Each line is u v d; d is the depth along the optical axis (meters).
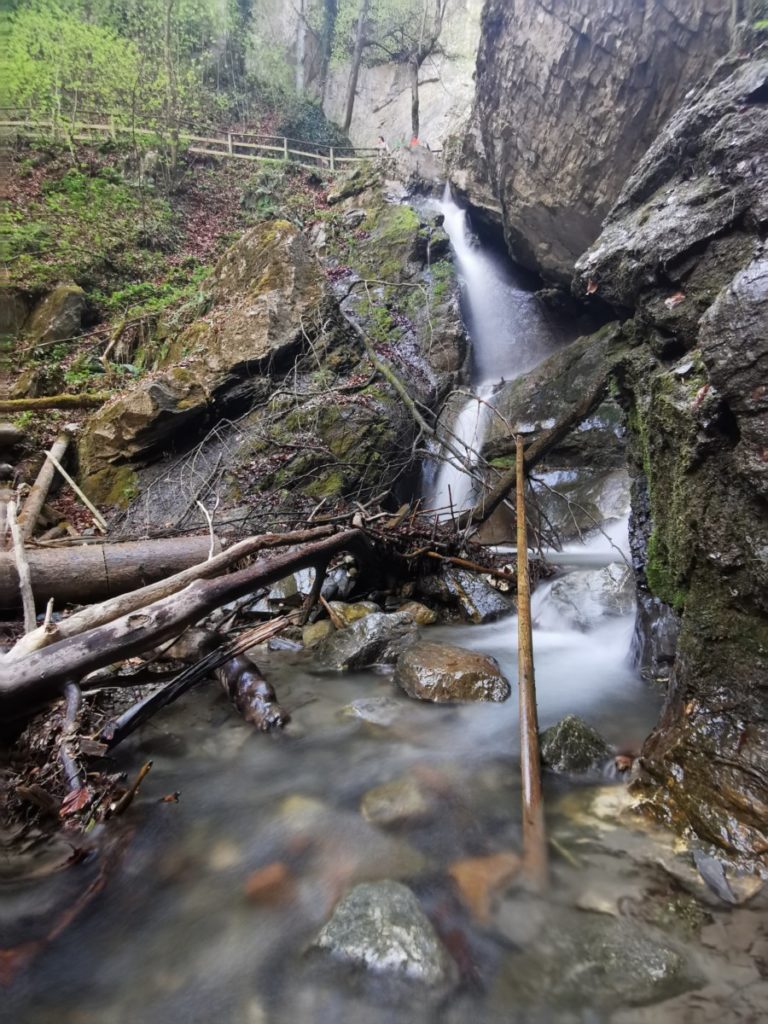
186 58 18.20
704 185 3.58
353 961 1.72
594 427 8.73
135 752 3.18
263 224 10.44
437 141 22.92
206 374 8.57
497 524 8.16
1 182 13.38
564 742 2.86
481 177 14.47
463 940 1.81
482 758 3.01
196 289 11.80
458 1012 1.58
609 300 4.50
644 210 4.17
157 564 5.00
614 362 4.49
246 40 21.70
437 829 2.42
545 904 1.95
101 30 14.95
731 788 2.16
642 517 4.18
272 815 2.57
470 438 9.86
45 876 2.18
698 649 2.52
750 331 2.21
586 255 4.58
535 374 10.04
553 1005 1.58
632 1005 1.56
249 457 7.81
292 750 3.17
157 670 3.97
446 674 3.78
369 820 2.51
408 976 1.66
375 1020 1.59
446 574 5.93
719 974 1.64
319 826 2.47
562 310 12.73
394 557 5.73
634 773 2.62
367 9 23.48
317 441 7.84
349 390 8.59
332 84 25.92
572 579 5.52
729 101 3.54
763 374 2.17
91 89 15.59
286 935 1.89
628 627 4.69
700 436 2.53
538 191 10.85
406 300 11.73
